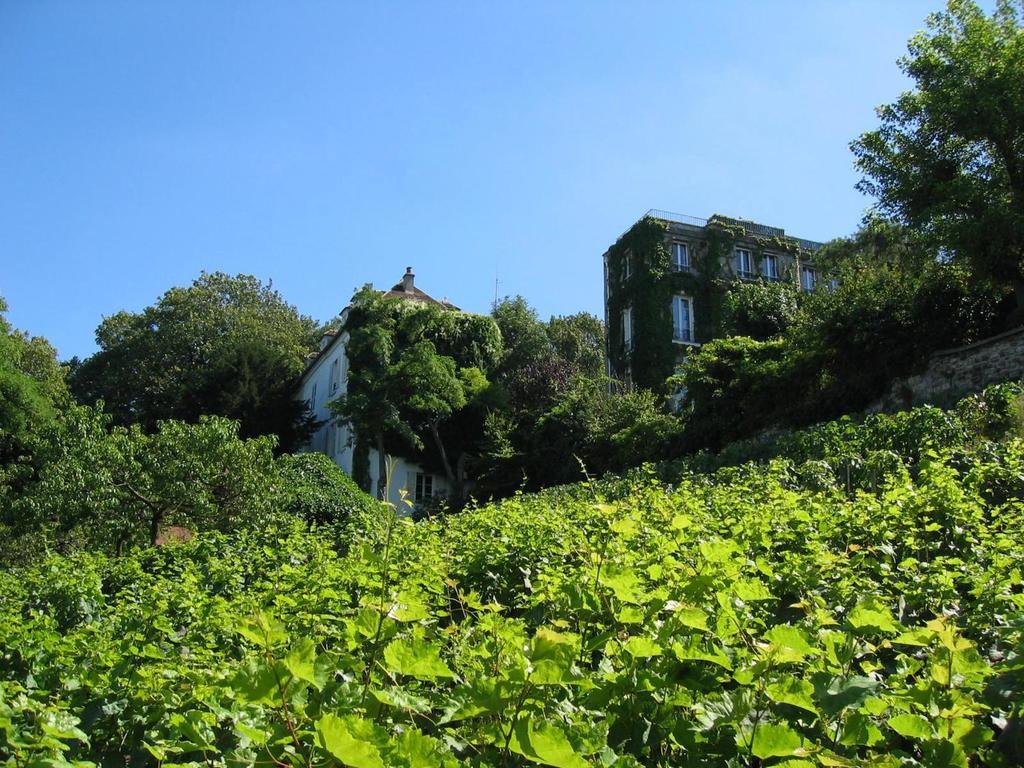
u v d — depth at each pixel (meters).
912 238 16.42
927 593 3.27
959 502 4.54
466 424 28.50
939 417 7.95
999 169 14.98
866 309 15.92
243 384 31.78
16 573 8.95
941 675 1.92
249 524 12.67
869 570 3.98
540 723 1.63
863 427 9.13
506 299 34.62
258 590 6.46
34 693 2.81
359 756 1.55
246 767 1.86
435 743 1.68
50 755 1.94
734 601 2.49
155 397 35.59
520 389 29.88
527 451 26.05
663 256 30.55
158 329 38.72
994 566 3.39
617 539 3.88
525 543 5.44
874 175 16.41
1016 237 13.98
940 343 14.91
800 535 4.42
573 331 34.00
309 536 9.20
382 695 1.89
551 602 3.26
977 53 15.09
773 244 32.03
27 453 19.39
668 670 2.17
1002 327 14.84
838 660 2.04
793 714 2.10
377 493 26.05
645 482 11.31
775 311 23.09
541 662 1.80
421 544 6.04
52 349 32.62
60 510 12.27
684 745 2.01
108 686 2.96
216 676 2.72
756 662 1.99
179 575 7.87
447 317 30.02
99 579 7.20
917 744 2.07
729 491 7.12
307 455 19.97
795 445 10.21
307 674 1.78
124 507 12.58
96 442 12.89
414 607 2.29
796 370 17.11
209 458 13.06
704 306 30.55
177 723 2.08
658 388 28.88
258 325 39.06
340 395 29.61
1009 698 1.99
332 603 4.23
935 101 15.22
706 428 19.20
